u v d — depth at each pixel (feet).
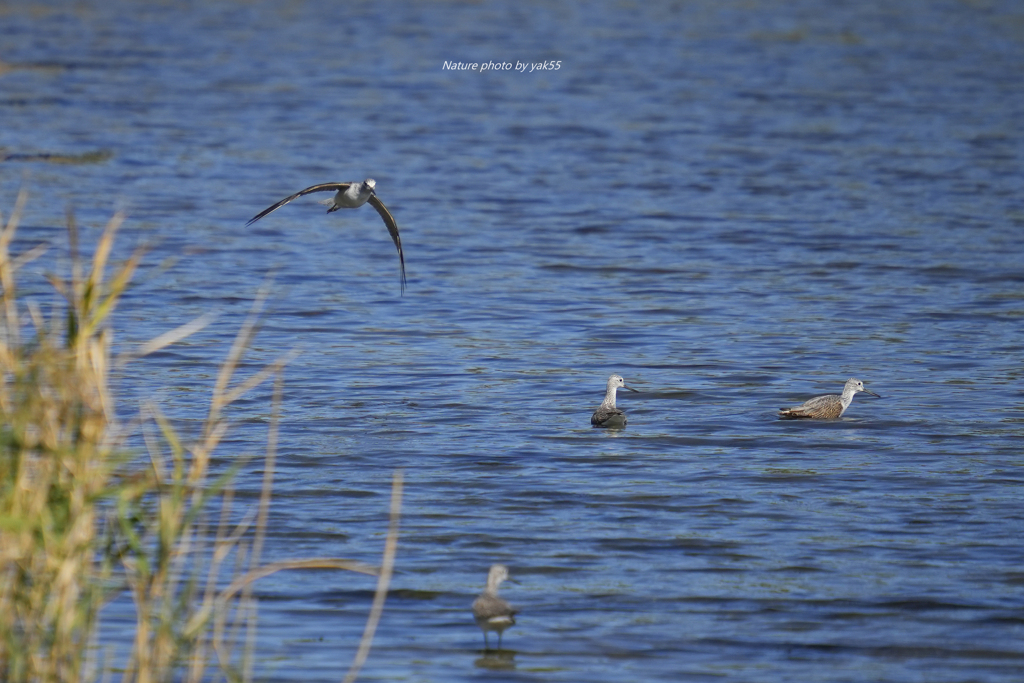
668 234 122.62
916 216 129.18
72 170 142.41
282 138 164.35
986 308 97.96
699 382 80.28
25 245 110.73
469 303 99.25
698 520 58.34
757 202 135.74
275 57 220.02
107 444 36.86
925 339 90.12
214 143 159.94
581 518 58.44
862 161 155.12
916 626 48.21
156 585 36.63
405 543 55.36
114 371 78.95
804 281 106.11
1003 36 245.45
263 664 44.24
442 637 47.06
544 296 101.45
